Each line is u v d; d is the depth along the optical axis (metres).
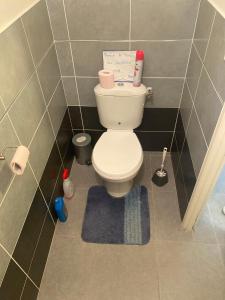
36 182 1.38
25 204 1.23
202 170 1.28
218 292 1.39
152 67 1.72
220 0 1.08
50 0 1.46
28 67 1.25
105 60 1.70
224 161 1.21
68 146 2.07
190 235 1.66
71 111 2.07
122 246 1.62
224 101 0.99
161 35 1.56
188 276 1.46
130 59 1.67
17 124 1.13
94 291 1.42
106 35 1.59
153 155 2.26
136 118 1.84
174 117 2.02
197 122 1.40
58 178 1.81
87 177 2.10
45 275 1.49
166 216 1.78
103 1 1.45
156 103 1.93
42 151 1.46
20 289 1.19
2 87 1.00
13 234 1.11
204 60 1.30
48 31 1.54
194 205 1.49
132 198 1.91
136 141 1.76
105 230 1.71
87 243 1.64
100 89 1.72
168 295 1.39
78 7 1.49
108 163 1.59
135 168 1.57
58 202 1.67
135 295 1.40
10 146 1.06
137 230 1.70
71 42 1.65
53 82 1.66
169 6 1.44
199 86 1.38
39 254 1.45
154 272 1.49
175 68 1.71
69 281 1.46
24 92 1.21
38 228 1.42
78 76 1.83
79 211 1.84
